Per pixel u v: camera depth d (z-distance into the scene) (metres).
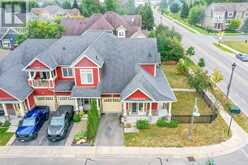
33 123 26.16
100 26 53.34
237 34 81.38
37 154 23.12
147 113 28.50
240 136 25.33
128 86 28.03
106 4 91.31
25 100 29.12
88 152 23.20
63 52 32.31
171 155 22.56
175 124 26.97
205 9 97.75
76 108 29.69
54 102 30.95
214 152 22.89
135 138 25.22
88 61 28.20
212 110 30.66
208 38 73.81
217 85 38.25
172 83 39.66
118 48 32.44
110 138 25.30
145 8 79.81
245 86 38.00
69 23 58.09
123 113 28.34
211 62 49.59
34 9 97.19
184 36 76.00
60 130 25.17
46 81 29.67
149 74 31.64
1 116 29.25
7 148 24.06
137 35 54.22
